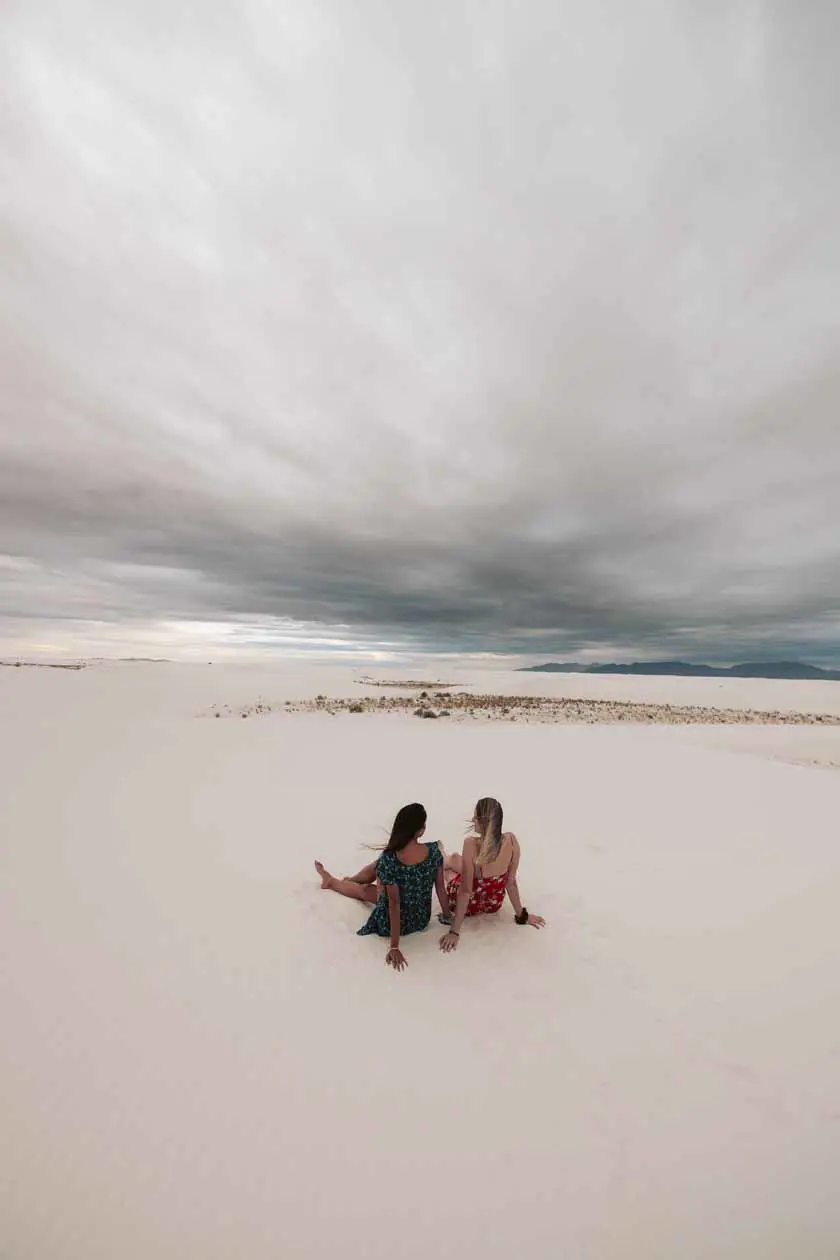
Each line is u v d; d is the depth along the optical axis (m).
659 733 18.78
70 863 5.49
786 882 5.45
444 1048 3.08
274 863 5.66
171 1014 3.28
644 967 3.92
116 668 43.75
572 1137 2.52
